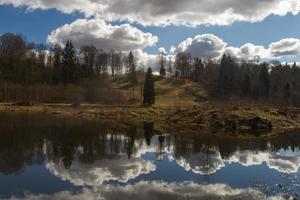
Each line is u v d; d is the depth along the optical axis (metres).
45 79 176.50
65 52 180.12
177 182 31.22
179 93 177.25
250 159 43.03
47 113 112.81
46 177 32.38
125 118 106.62
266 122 82.00
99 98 149.75
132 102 146.62
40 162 39.16
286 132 75.81
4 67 169.25
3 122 81.44
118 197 26.56
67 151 46.50
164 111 119.38
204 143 56.16
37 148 48.09
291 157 45.19
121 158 42.56
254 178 33.03
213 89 168.00
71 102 144.75
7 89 142.12
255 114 86.12
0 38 197.50
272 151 49.81
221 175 34.16
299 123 92.00
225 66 171.88
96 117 107.31
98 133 67.06
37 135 61.22
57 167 36.75
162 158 42.94
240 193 27.84
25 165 37.50
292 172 36.00
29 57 184.38
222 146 53.44
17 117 95.56
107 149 48.94
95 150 47.84
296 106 148.38
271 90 177.38
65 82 174.00
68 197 26.56
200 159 42.44
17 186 29.38
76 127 76.38
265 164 40.03
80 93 149.88
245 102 126.94
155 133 69.44
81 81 173.75
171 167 37.50
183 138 62.03
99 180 31.58
